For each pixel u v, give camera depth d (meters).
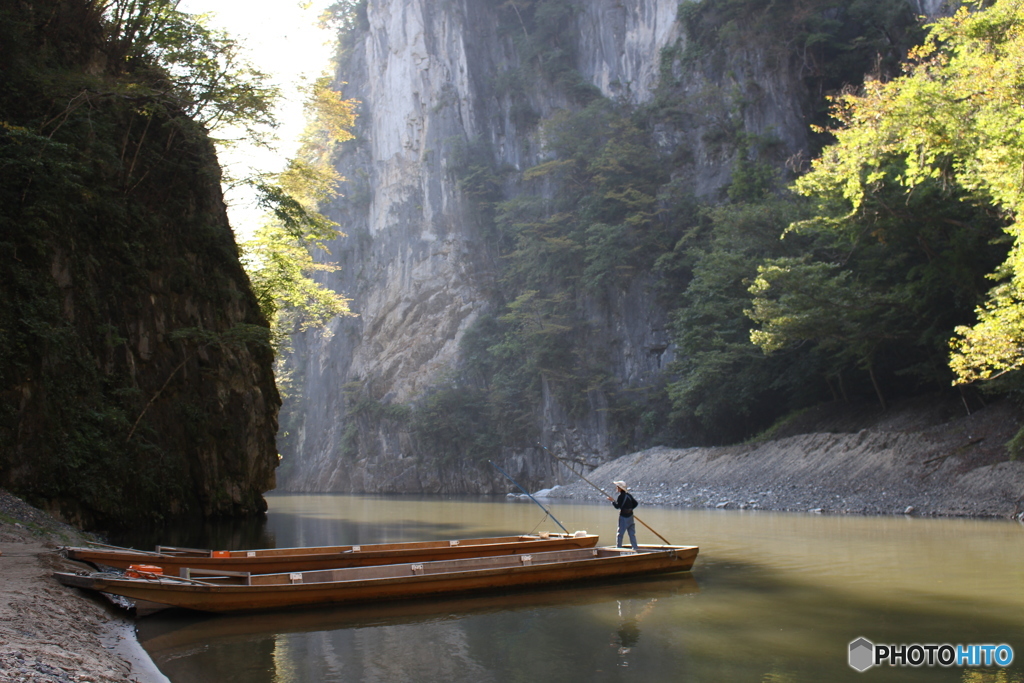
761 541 17.06
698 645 8.07
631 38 71.12
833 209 32.72
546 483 61.88
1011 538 16.58
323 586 10.15
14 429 16.17
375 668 7.39
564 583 11.74
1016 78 17.89
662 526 21.44
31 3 20.73
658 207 60.41
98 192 21.45
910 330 33.47
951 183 24.36
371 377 78.56
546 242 64.38
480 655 7.83
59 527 15.02
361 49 92.81
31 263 17.53
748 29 59.47
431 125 80.25
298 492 78.56
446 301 76.25
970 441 26.92
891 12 55.88
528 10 81.44
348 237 86.19
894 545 15.73
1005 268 21.20
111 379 20.22
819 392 42.38
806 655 7.63
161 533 19.31
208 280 26.17
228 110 26.70
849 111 31.22
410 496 56.88
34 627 7.39
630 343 59.53
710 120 60.62
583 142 66.00
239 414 25.84
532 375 64.94
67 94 20.45
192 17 26.42
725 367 43.53
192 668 7.38
